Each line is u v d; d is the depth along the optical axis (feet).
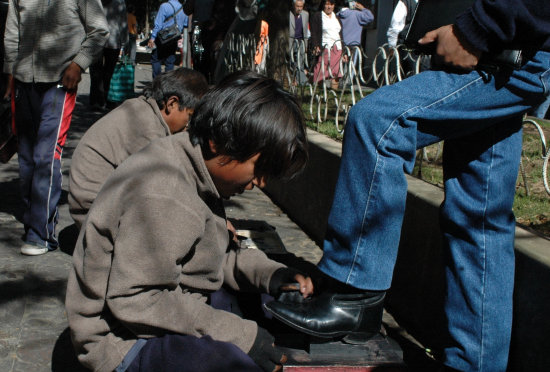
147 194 5.06
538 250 6.93
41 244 11.34
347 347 6.49
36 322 8.76
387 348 6.57
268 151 5.27
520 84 6.10
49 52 11.10
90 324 5.45
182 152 5.42
